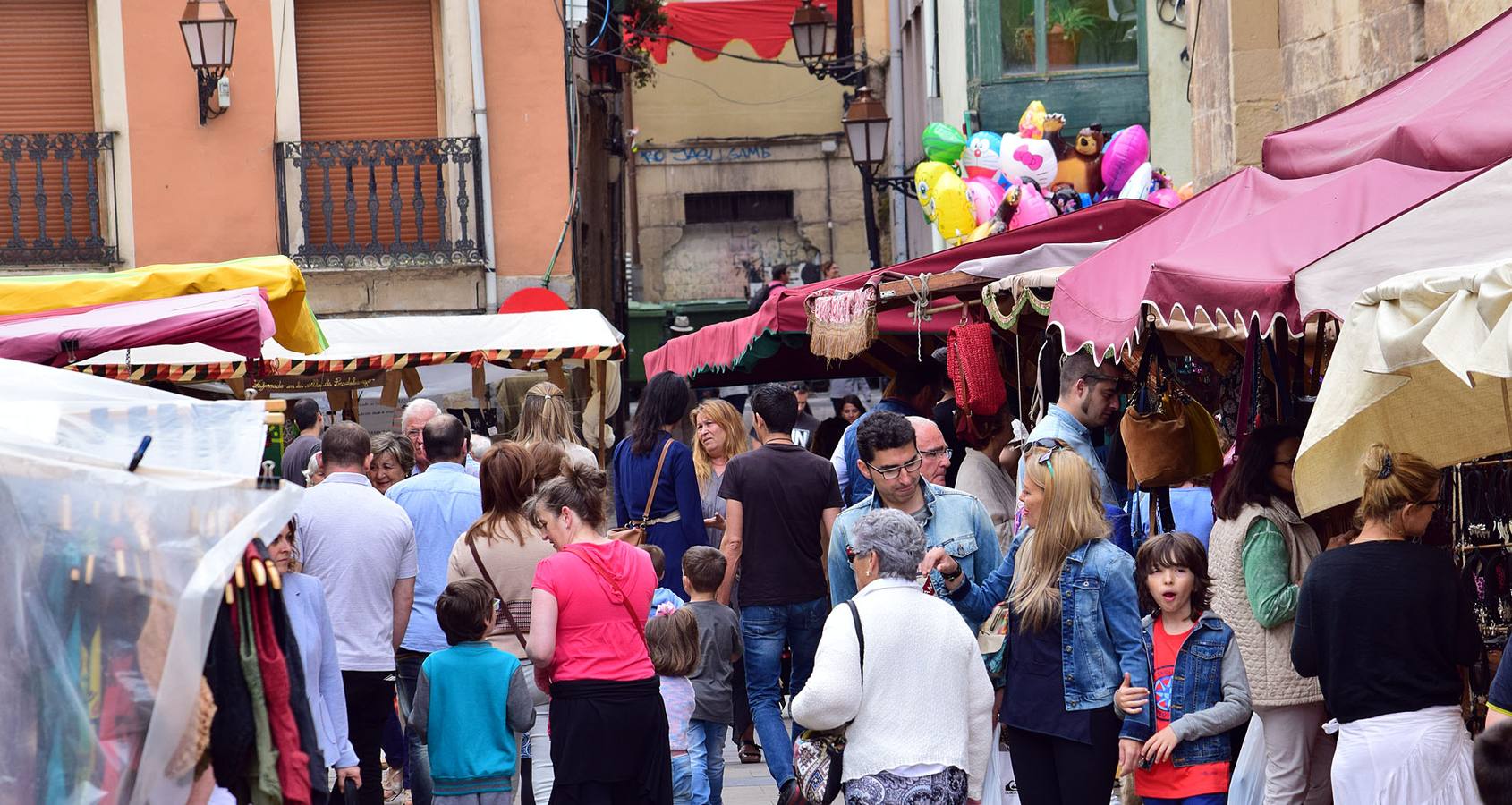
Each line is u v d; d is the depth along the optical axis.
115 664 12.72
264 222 65.19
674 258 140.88
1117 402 26.56
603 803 23.75
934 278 33.97
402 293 65.31
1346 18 41.66
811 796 19.81
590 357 50.53
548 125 65.88
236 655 13.56
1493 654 23.84
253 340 28.94
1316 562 19.98
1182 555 21.78
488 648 25.97
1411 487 19.36
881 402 37.66
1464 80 26.98
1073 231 36.03
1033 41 71.44
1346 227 20.98
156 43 64.94
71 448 13.45
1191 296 20.39
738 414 38.59
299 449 35.16
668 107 140.38
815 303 37.91
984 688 20.38
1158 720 21.91
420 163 65.06
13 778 12.52
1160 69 70.69
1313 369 26.06
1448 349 15.29
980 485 29.77
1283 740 22.45
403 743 33.78
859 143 68.62
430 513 30.84
